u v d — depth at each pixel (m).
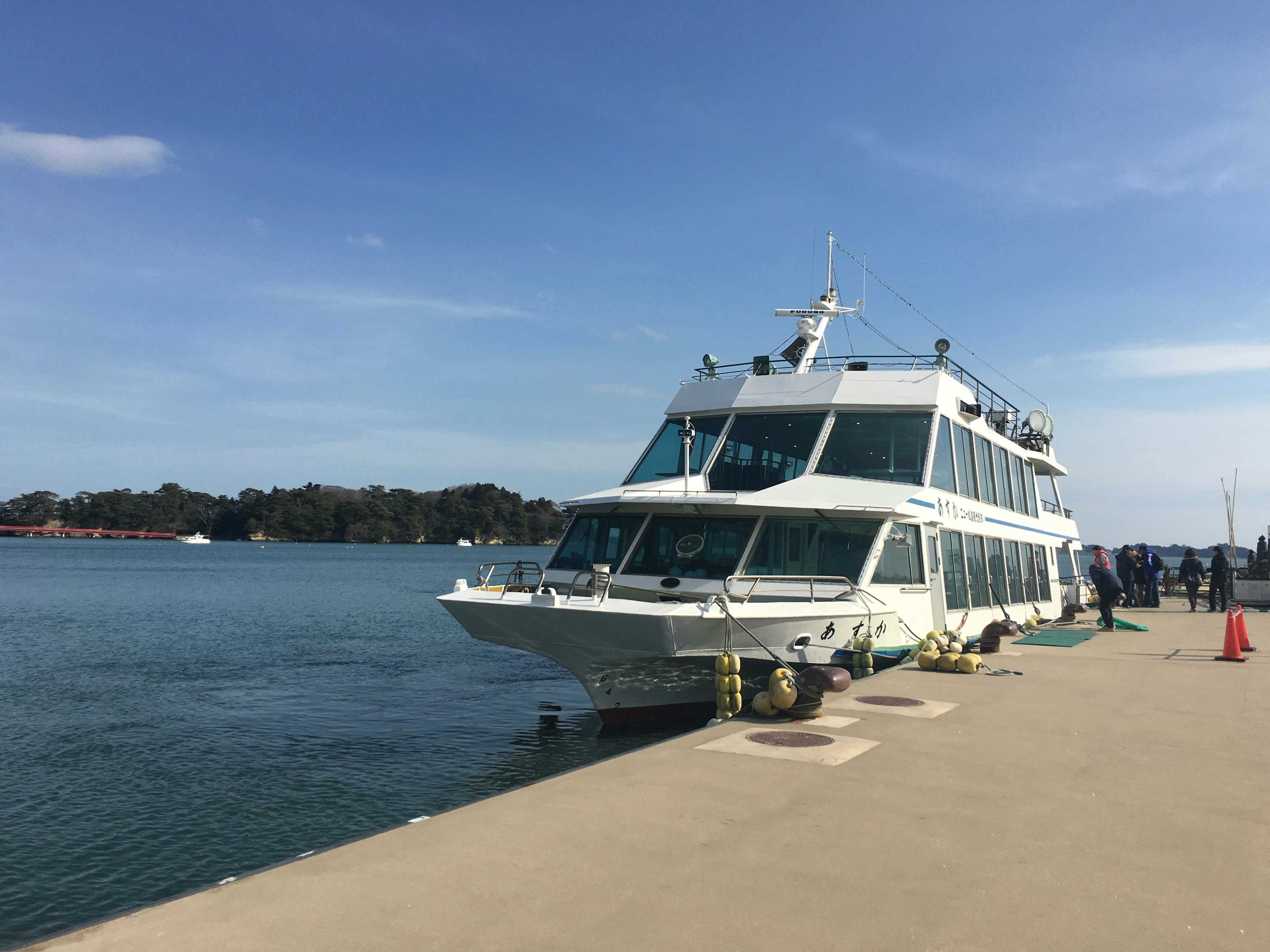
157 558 144.88
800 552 15.17
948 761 8.04
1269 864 5.46
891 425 17.03
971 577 18.94
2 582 76.62
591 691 14.70
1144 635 21.08
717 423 18.27
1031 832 6.03
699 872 5.16
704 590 14.81
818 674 11.09
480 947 4.13
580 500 16.91
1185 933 4.41
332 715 19.30
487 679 24.39
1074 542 35.91
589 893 4.82
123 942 4.16
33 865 10.73
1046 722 9.98
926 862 5.39
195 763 15.27
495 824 6.03
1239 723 10.15
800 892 4.89
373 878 5.01
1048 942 4.29
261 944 4.14
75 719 19.08
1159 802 6.83
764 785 7.11
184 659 28.80
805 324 20.48
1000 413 24.00
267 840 11.55
